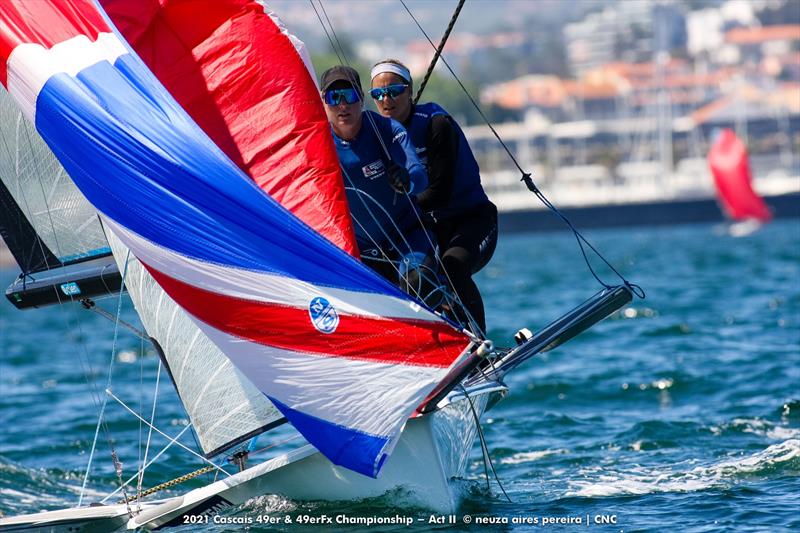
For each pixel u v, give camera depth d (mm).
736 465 30766
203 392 25625
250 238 23453
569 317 26609
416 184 25797
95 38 24047
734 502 26484
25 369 61062
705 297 84500
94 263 29219
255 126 25266
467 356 23969
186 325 25312
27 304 27469
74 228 27141
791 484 28078
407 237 27219
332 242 24344
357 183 26719
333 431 23641
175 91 25312
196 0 25156
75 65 23797
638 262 147000
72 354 67500
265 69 25234
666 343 58094
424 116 27797
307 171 25125
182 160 23406
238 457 27312
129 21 25359
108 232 25672
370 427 23531
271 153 25219
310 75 25469
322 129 25203
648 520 25312
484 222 28516
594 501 27266
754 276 106125
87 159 23625
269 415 25438
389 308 23609
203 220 23438
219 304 23531
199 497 25719
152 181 23453
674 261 143250
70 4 24188
